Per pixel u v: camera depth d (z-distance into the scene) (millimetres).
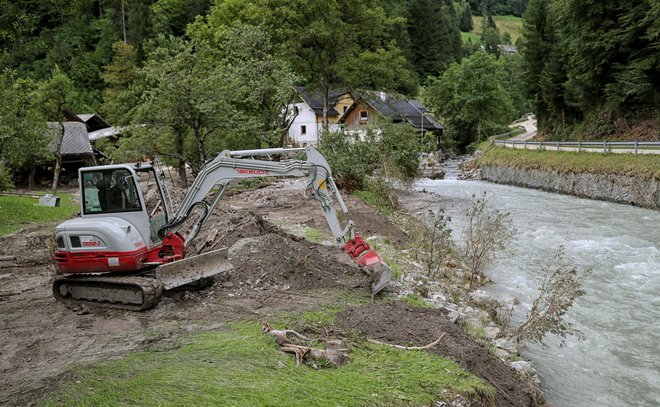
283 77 29781
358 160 24984
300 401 5316
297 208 19562
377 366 6254
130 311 8344
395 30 71250
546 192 29188
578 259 13734
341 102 56594
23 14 12719
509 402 6320
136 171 9164
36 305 9070
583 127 40125
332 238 13789
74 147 39031
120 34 68312
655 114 33062
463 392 5824
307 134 54188
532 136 55062
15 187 36469
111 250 8414
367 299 8711
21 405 5402
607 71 35594
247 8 38688
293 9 35594
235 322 7629
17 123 25125
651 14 29438
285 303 8406
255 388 5527
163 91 25484
